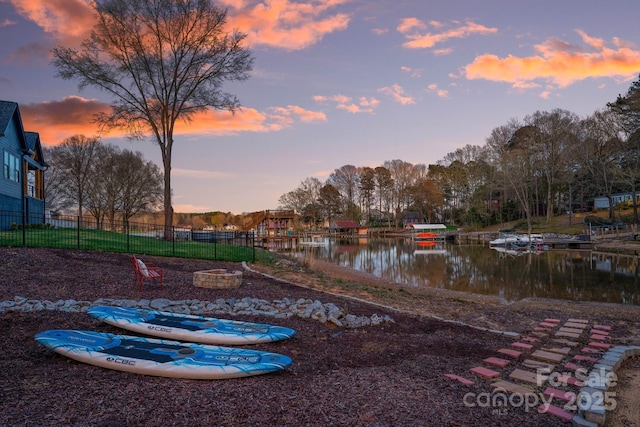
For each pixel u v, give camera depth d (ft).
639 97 132.98
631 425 14.71
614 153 158.92
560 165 186.19
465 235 223.30
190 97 89.10
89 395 14.10
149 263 41.83
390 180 317.22
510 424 13.89
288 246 179.11
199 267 49.75
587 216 177.78
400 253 138.10
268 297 34.86
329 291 43.45
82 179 166.50
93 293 30.35
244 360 17.53
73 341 18.13
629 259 100.32
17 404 13.14
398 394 15.98
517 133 202.90
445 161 282.77
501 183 204.64
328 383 16.79
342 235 287.07
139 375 16.29
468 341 25.93
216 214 343.87
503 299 53.06
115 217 183.93
